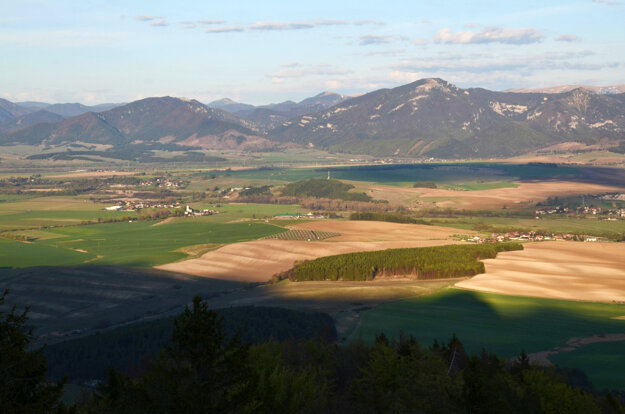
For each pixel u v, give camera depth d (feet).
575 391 190.80
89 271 582.76
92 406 142.92
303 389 160.25
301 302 455.22
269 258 654.94
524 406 173.06
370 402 161.07
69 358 328.08
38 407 100.94
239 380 114.32
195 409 107.96
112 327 417.08
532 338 341.62
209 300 486.79
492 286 492.13
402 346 218.38
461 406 135.74
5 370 101.86
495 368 214.90
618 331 355.97
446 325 374.43
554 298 451.94
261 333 347.77
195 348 112.88
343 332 362.94
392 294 471.62
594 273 539.70
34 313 454.40
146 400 114.62
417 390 163.43
